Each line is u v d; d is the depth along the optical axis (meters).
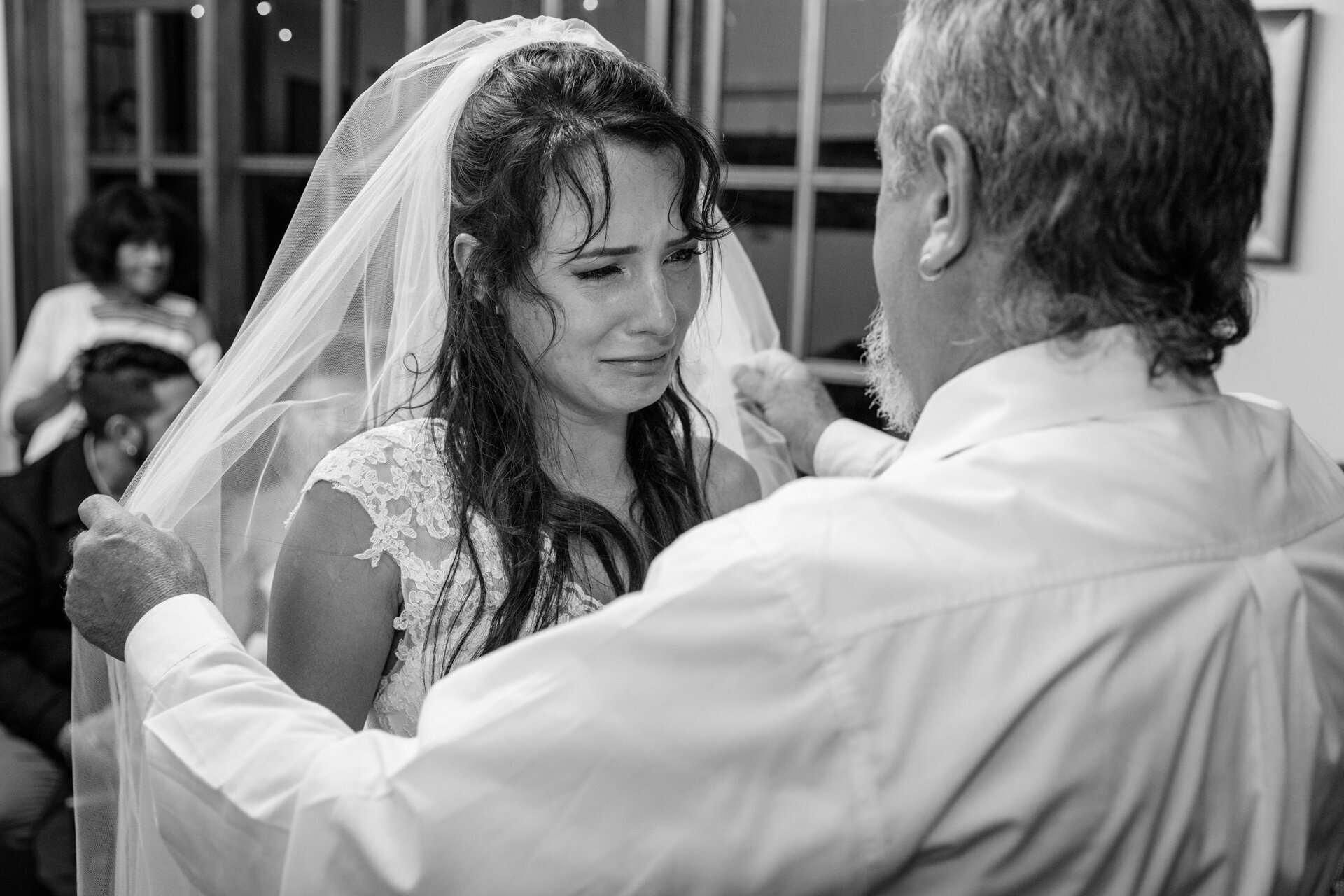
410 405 1.28
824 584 0.74
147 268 3.13
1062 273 0.79
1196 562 0.77
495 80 1.20
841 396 2.73
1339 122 2.32
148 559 1.05
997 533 0.76
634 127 1.13
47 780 2.25
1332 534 0.85
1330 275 2.37
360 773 0.80
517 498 1.20
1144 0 0.77
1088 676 0.74
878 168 2.64
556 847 0.74
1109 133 0.76
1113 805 0.75
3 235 3.38
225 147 3.13
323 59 2.99
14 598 2.27
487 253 1.16
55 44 3.28
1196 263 0.80
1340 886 1.51
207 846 0.87
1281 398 2.44
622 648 0.75
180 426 1.31
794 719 0.73
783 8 2.68
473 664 0.80
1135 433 0.80
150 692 0.95
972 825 0.73
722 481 1.46
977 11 0.80
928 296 0.86
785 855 0.72
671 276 1.22
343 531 1.17
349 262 1.29
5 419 3.27
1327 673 0.83
